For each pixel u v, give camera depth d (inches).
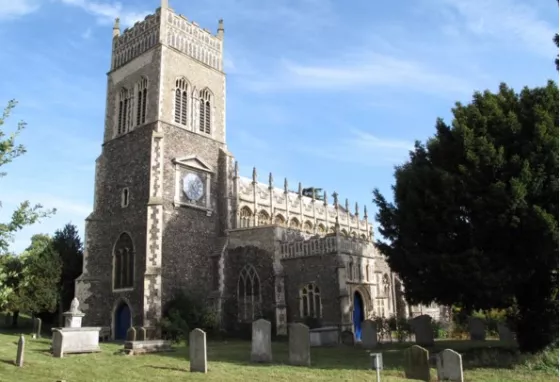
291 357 846.5
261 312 1550.2
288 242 1562.5
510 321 1009.5
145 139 1640.0
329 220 2768.2
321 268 1475.1
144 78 1724.9
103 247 1658.5
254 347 882.8
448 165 960.3
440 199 909.2
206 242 1676.9
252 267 1605.6
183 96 1742.1
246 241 1644.9
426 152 1055.0
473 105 969.5
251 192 2246.6
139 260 1535.4
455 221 895.1
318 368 789.9
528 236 839.7
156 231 1501.0
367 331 1170.0
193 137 1728.6
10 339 1248.2
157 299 1446.9
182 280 1567.4
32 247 654.5
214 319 1518.2
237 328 1588.3
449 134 1000.9
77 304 1163.3
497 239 876.6
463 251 885.2
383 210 1045.8
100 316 1595.7
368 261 1616.6
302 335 839.1
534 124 872.3
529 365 764.0
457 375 653.3
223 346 1263.5
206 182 1732.3
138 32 1797.5
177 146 1662.2
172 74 1710.1
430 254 901.8
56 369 781.9
